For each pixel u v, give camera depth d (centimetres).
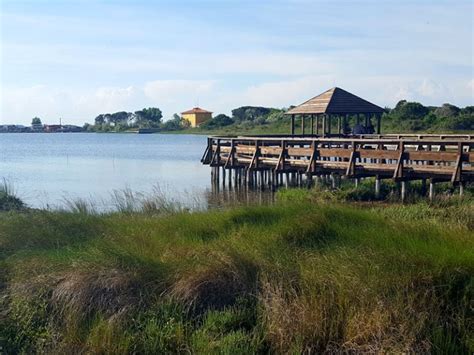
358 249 790
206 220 1026
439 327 665
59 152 5988
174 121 13225
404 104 5962
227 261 797
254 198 2070
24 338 762
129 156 5262
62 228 1058
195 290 772
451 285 701
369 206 1641
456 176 1606
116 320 739
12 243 1010
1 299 818
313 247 853
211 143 2822
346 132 3275
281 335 691
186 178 3288
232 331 716
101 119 15262
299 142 2236
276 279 761
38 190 2680
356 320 682
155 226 1024
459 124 5178
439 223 962
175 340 714
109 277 790
